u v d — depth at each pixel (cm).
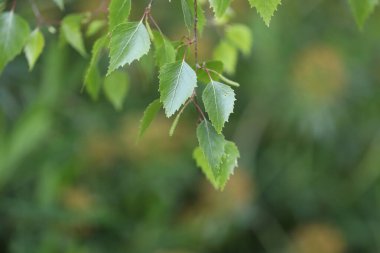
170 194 439
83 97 438
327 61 439
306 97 443
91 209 405
